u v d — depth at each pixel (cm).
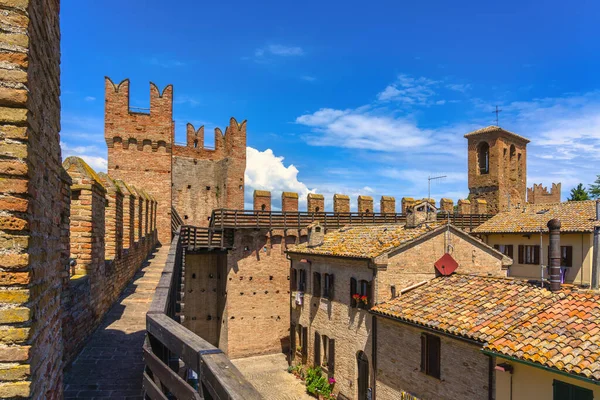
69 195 924
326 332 2778
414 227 2605
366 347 2328
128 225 1841
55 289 630
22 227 446
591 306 1538
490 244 3616
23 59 450
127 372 848
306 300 3105
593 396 1216
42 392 520
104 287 1291
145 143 3594
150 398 605
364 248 2517
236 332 3509
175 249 1869
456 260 2488
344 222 3844
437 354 1803
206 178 4616
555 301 1655
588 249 2942
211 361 405
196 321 3812
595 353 1266
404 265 2336
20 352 442
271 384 2967
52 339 597
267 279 3628
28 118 455
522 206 3909
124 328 1171
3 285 439
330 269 2770
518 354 1374
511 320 1612
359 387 2402
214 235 3516
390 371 2092
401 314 1962
